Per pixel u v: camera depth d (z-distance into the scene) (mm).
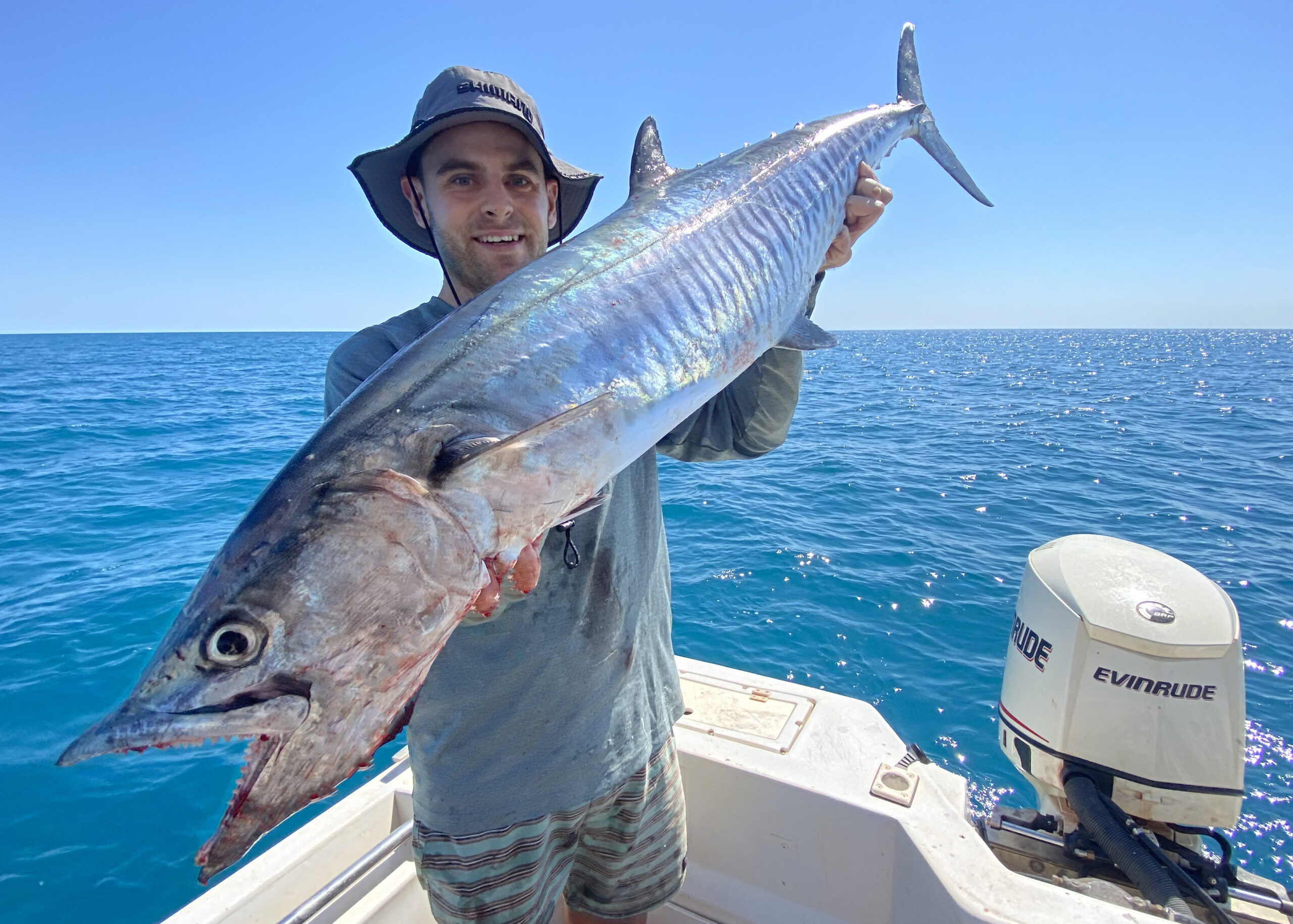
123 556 8625
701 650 6320
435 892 1945
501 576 1635
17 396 26547
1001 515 10406
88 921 3686
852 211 2871
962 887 2020
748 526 9773
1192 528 9898
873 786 2469
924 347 113062
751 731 2807
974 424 20609
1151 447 16766
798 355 2547
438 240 2256
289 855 2383
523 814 1900
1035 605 2996
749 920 2533
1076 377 43250
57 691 5680
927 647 6316
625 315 1982
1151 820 2637
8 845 4145
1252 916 2312
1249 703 5500
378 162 2355
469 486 1562
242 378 35500
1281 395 31766
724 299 2227
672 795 2295
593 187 2797
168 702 1338
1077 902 1960
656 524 2354
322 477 1507
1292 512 10711
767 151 2678
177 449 15703
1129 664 2672
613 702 2035
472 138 2115
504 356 1771
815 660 6141
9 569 8219
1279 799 4480
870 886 2385
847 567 8102
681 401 2055
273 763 1348
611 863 2230
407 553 1485
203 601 1404
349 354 2031
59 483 12398
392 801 2746
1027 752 2902
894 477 13039
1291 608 7203
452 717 1880
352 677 1424
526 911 1965
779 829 2531
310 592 1410
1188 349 104062
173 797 4523
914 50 4117
